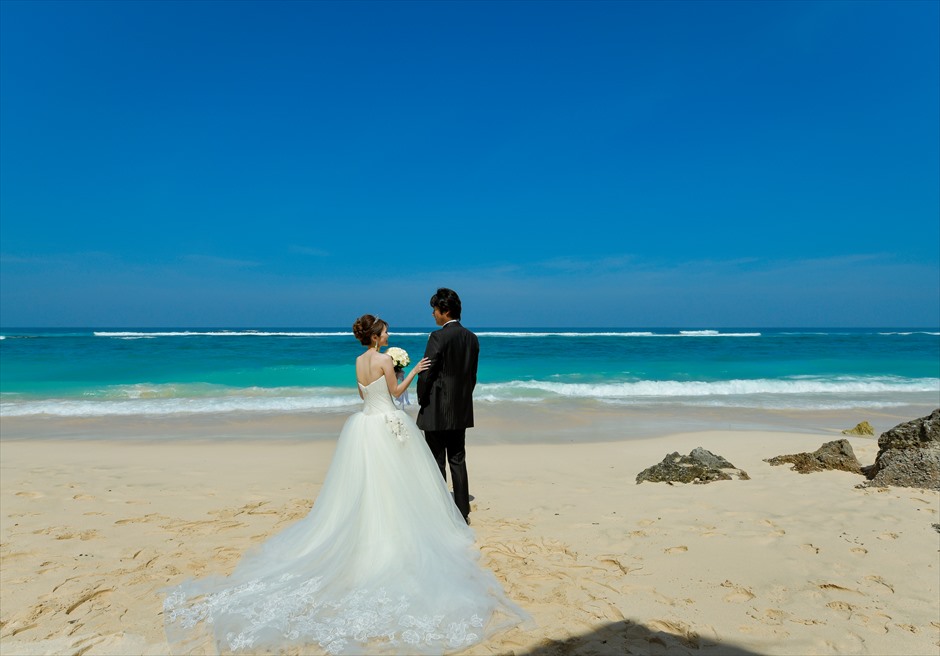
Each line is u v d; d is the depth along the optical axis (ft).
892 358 94.02
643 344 130.21
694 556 14.90
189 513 18.95
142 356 87.86
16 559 14.93
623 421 39.91
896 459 21.50
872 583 13.29
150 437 34.17
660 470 23.39
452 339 16.94
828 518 17.60
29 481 23.06
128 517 18.49
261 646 10.52
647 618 11.68
